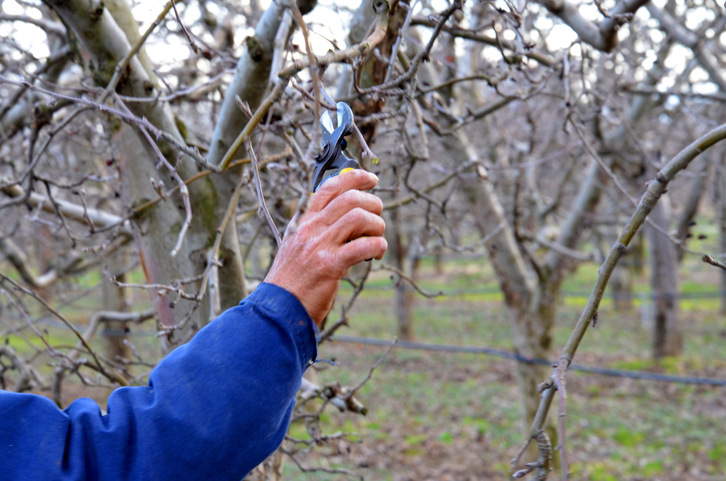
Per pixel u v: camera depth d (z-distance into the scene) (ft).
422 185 19.62
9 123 12.00
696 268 74.08
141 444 2.93
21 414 3.03
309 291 3.22
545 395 3.59
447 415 28.96
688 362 36.91
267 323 3.15
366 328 50.98
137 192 7.27
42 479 2.85
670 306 37.86
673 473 22.13
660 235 37.32
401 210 23.77
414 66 5.31
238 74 6.34
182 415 2.95
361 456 23.80
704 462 22.88
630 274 56.44
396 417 28.84
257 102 6.51
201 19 11.10
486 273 74.43
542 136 18.61
